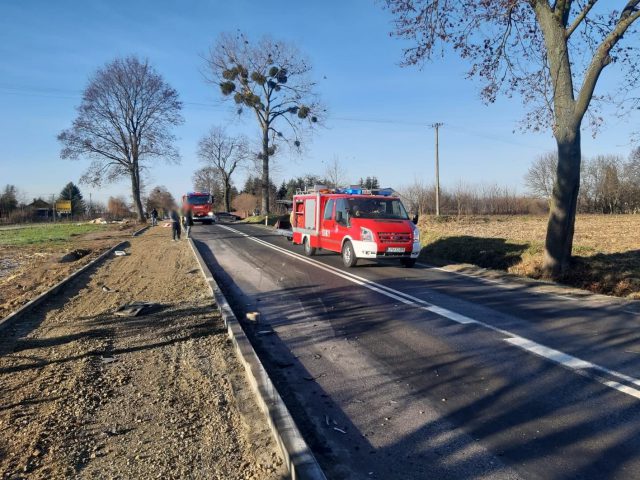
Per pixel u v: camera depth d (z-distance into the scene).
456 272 12.67
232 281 11.66
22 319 7.96
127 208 72.12
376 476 3.39
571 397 4.60
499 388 4.86
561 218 11.71
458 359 5.73
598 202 60.59
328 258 15.84
